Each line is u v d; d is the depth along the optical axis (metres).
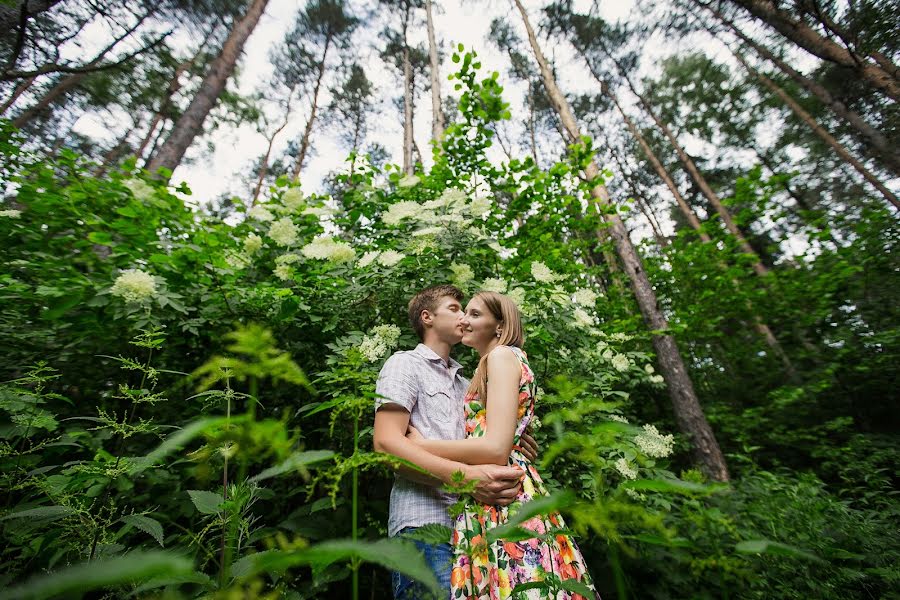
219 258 1.95
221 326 2.07
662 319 5.52
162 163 4.56
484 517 1.04
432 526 0.67
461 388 1.49
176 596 0.61
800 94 9.60
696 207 13.48
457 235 2.39
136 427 1.13
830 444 5.11
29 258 2.05
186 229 2.13
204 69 8.26
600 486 0.54
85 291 1.81
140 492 1.56
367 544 0.39
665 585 1.80
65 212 2.07
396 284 2.11
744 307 6.43
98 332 1.89
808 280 6.26
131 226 1.92
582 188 3.14
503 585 0.96
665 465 2.07
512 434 1.12
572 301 2.60
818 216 6.41
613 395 2.57
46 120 7.02
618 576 0.49
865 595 1.89
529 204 2.96
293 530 1.46
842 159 8.93
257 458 0.51
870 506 3.23
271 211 2.62
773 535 2.08
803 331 6.85
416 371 1.35
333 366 1.84
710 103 11.73
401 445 1.11
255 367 0.51
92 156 8.32
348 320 2.14
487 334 1.50
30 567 1.02
